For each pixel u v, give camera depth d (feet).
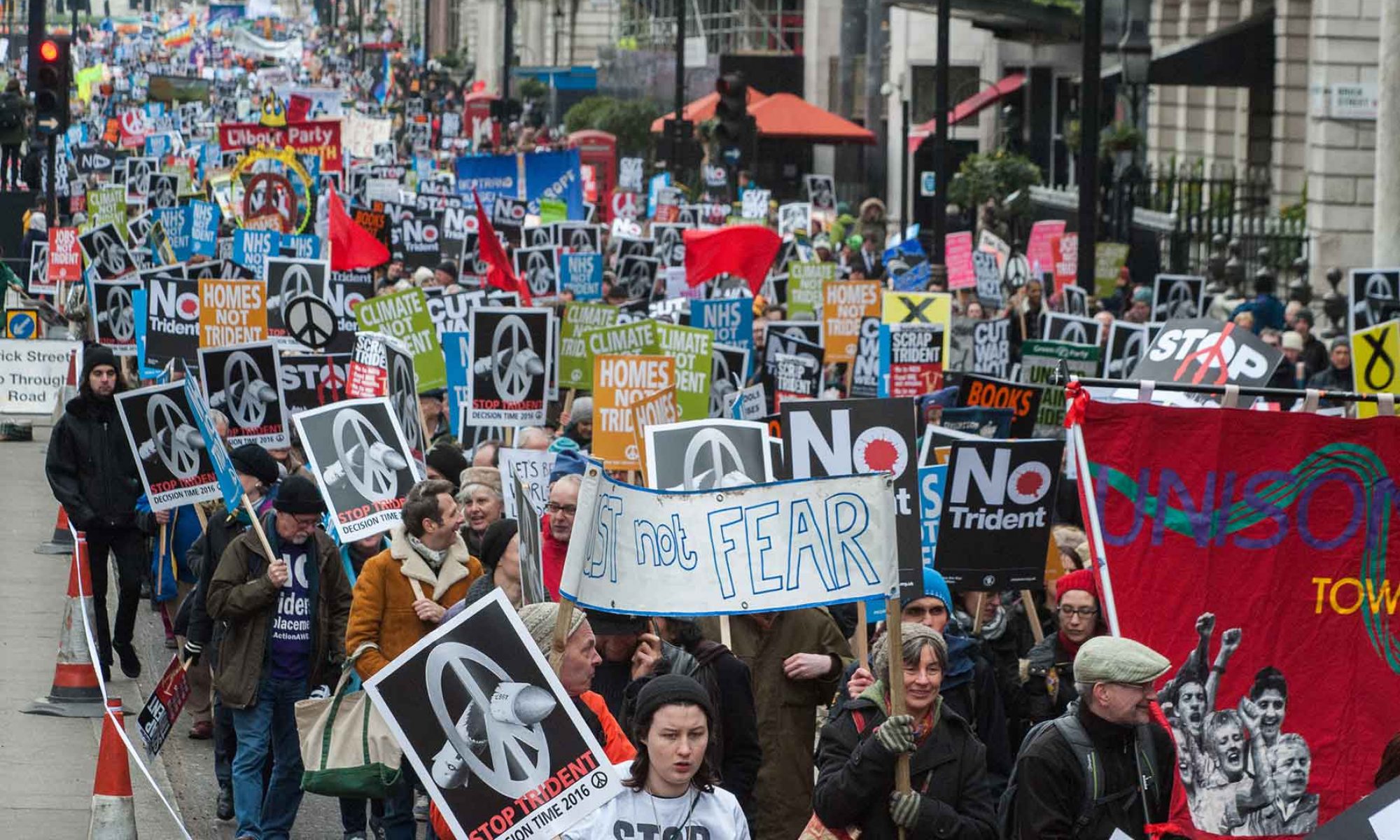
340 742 52.54
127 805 53.21
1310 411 43.65
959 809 41.86
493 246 132.26
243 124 203.62
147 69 635.25
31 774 64.59
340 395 89.56
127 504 78.84
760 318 137.80
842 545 41.01
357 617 55.77
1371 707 43.42
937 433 64.28
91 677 73.87
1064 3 258.16
